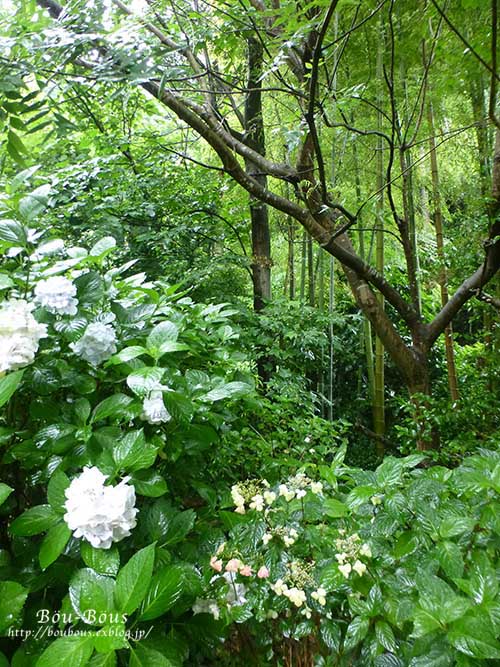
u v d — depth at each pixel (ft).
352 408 11.71
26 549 2.43
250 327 9.17
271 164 7.38
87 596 1.93
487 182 8.15
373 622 2.42
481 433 7.53
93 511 2.09
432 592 2.07
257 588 2.73
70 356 3.01
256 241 10.57
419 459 2.78
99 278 3.04
